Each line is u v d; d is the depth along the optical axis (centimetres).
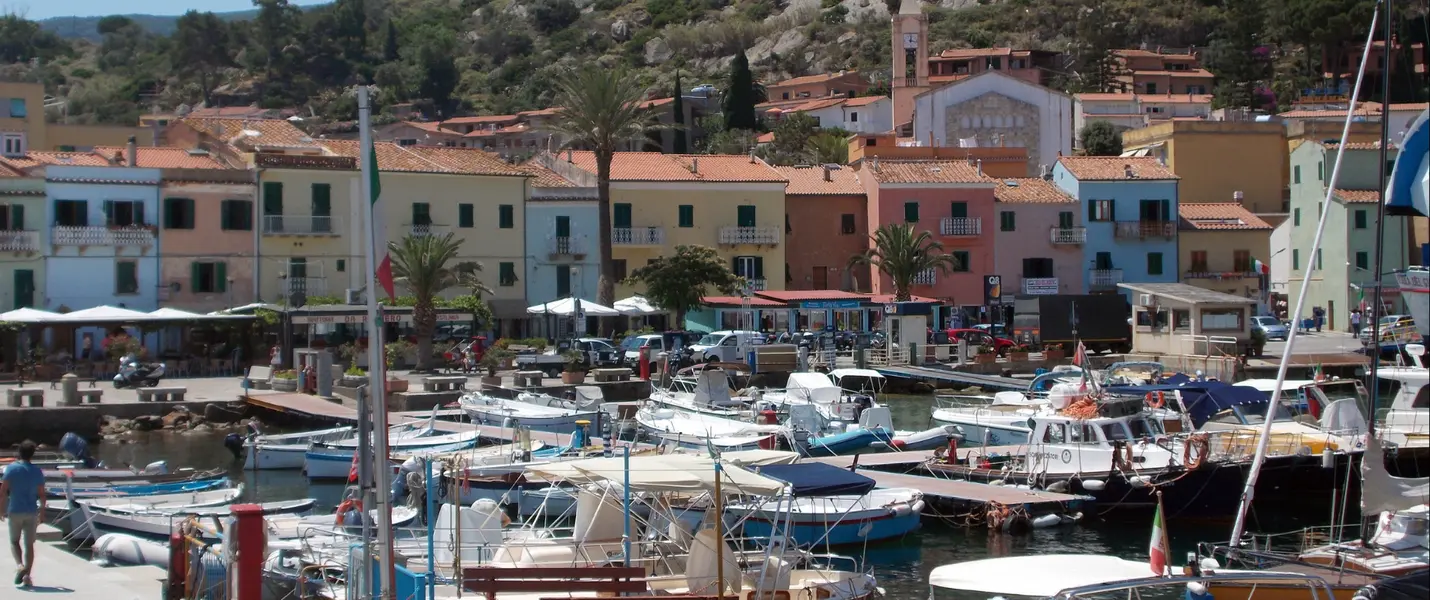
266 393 5831
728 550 2327
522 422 4984
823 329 8506
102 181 7131
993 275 9144
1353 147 9269
